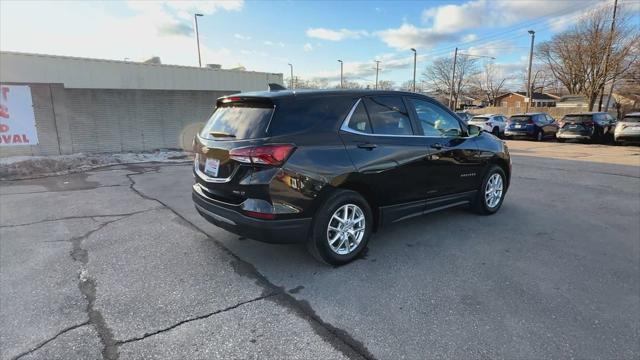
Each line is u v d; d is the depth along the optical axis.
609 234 4.51
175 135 13.41
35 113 10.51
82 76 18.05
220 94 14.22
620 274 3.43
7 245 4.05
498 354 2.31
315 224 3.32
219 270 3.45
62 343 2.38
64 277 3.29
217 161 3.36
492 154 5.05
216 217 3.43
